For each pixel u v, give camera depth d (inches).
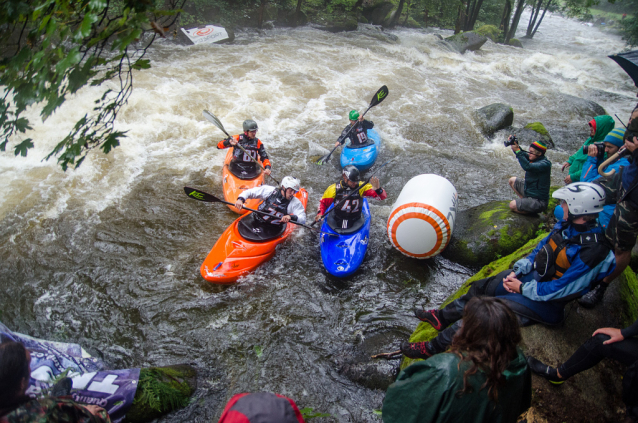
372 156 295.4
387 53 582.2
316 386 152.6
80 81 70.6
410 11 869.8
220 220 243.6
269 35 611.2
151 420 129.3
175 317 182.1
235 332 176.2
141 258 212.7
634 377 94.8
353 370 154.8
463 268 213.8
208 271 195.2
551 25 1070.4
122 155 295.3
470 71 552.1
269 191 212.1
